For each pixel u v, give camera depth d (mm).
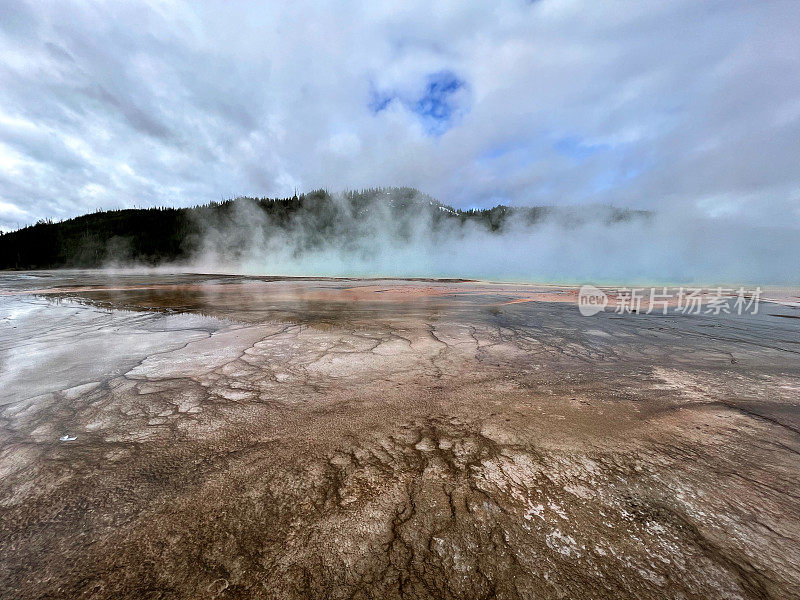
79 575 1054
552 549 1126
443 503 1332
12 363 3059
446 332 4336
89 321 5055
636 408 2199
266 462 1614
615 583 1012
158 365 3018
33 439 1816
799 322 5062
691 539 1166
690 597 973
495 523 1231
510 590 993
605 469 1554
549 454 1675
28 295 8797
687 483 1455
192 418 2053
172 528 1225
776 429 1927
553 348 3621
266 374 2805
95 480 1486
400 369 2939
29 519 1269
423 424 1985
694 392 2457
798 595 978
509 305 6812
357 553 1116
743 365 3078
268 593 987
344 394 2412
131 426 1955
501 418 2061
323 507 1316
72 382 2617
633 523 1232
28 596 993
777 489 1419
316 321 5039
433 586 1007
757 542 1155
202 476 1516
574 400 2322
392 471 1541
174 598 979
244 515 1280
